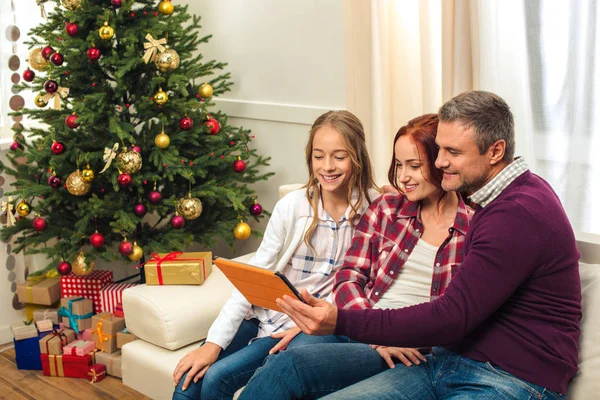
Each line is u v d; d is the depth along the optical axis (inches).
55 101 97.8
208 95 106.7
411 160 64.8
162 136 99.3
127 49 95.8
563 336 54.3
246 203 113.4
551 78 80.0
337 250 75.4
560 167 81.8
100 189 104.4
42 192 99.6
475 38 79.6
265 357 72.1
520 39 79.7
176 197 108.0
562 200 82.4
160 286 85.0
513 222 52.6
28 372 106.5
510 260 52.1
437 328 52.9
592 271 61.7
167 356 79.1
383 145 93.6
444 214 66.6
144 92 103.8
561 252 53.5
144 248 102.9
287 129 116.6
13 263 117.6
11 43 116.1
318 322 53.7
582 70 77.5
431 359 60.5
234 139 112.8
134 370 81.6
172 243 102.7
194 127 104.7
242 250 128.6
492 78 79.8
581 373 56.5
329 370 61.2
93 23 100.0
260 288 59.7
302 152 115.0
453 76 82.5
